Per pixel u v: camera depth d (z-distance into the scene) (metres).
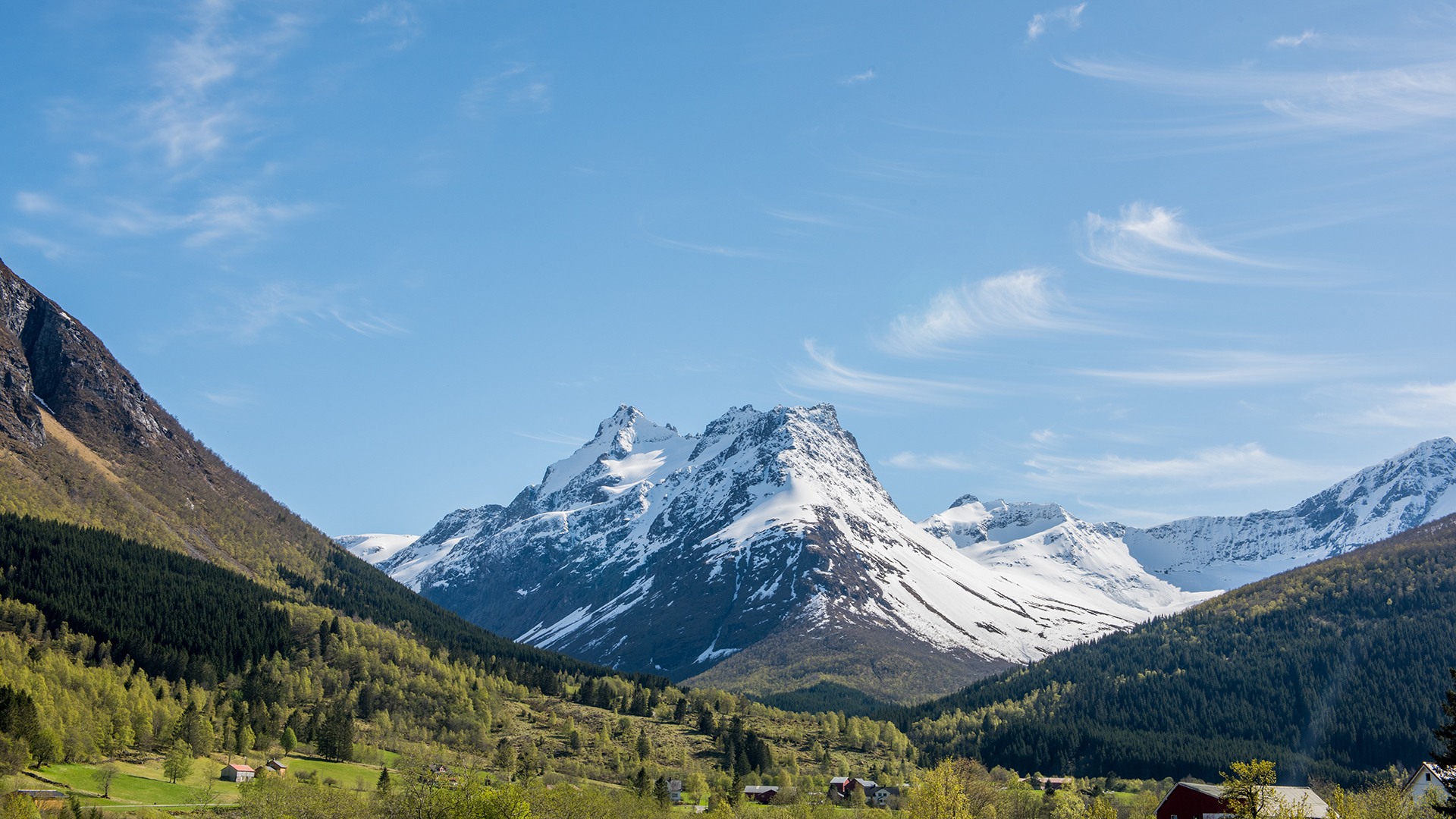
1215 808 157.38
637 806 181.50
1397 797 150.75
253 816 162.12
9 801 150.00
